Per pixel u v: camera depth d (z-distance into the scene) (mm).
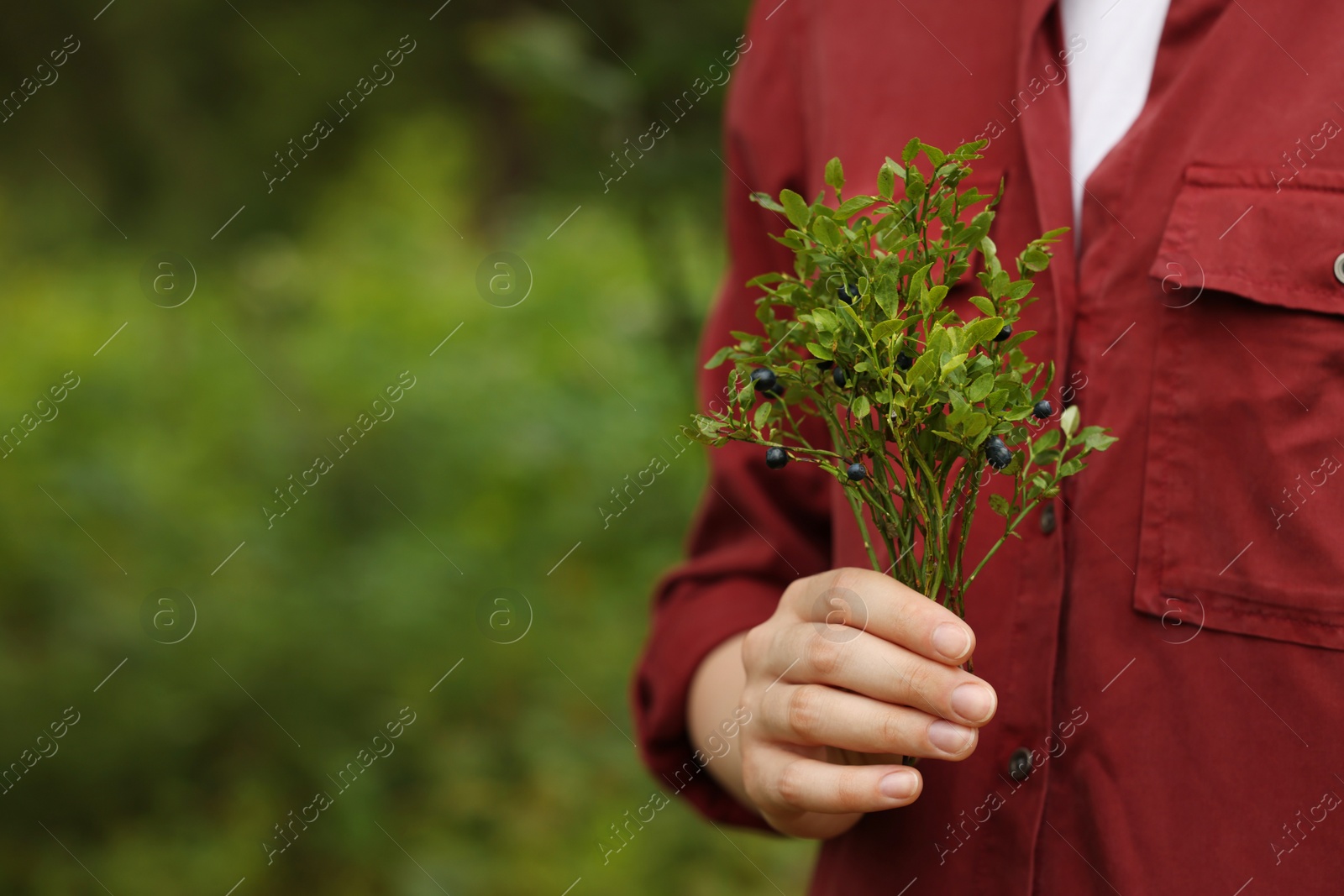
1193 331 827
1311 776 784
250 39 5746
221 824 3412
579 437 4645
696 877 3391
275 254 6387
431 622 4012
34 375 5941
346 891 3318
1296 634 787
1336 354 779
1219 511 815
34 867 3252
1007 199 932
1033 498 796
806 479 1160
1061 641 877
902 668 792
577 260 5875
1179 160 845
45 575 3992
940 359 746
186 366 5777
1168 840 823
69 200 6809
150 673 3719
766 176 1174
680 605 1192
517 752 3715
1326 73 806
